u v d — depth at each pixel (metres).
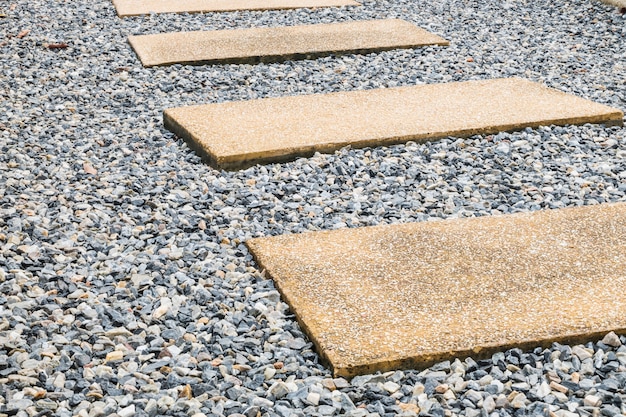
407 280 2.74
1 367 2.33
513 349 2.38
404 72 5.25
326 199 3.47
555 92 4.68
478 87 4.81
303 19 6.71
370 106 4.47
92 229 3.17
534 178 3.67
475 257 2.90
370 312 2.55
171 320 2.58
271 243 3.02
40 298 2.68
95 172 3.72
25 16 6.75
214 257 2.97
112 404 2.18
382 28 6.33
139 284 2.78
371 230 3.12
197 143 3.93
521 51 5.73
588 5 6.91
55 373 2.32
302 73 5.26
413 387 2.26
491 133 4.13
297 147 3.83
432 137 4.03
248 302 2.66
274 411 2.17
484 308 2.57
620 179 3.66
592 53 5.66
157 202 3.40
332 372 2.31
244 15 6.87
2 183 3.59
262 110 4.41
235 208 3.37
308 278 2.76
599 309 2.56
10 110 4.58
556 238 3.04
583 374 2.31
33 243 3.05
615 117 4.31
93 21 6.66
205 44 5.84
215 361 2.37
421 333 2.44
